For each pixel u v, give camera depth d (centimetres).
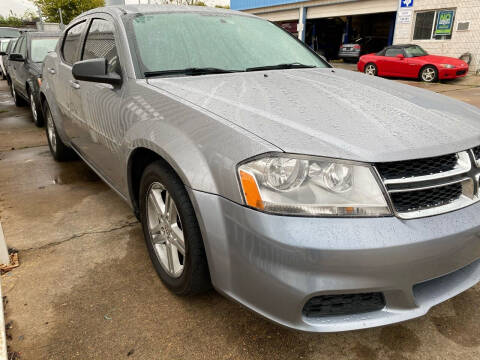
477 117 193
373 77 264
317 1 2008
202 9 289
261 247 140
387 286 141
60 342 176
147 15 259
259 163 142
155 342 176
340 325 145
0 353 160
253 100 186
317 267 134
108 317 191
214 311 196
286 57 277
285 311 142
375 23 2267
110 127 239
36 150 486
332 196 140
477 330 182
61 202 326
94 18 301
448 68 1173
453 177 155
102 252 249
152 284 217
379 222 138
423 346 174
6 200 330
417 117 177
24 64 642
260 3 2336
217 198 152
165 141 176
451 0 1409
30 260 239
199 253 174
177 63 234
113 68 245
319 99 192
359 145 148
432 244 141
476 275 173
